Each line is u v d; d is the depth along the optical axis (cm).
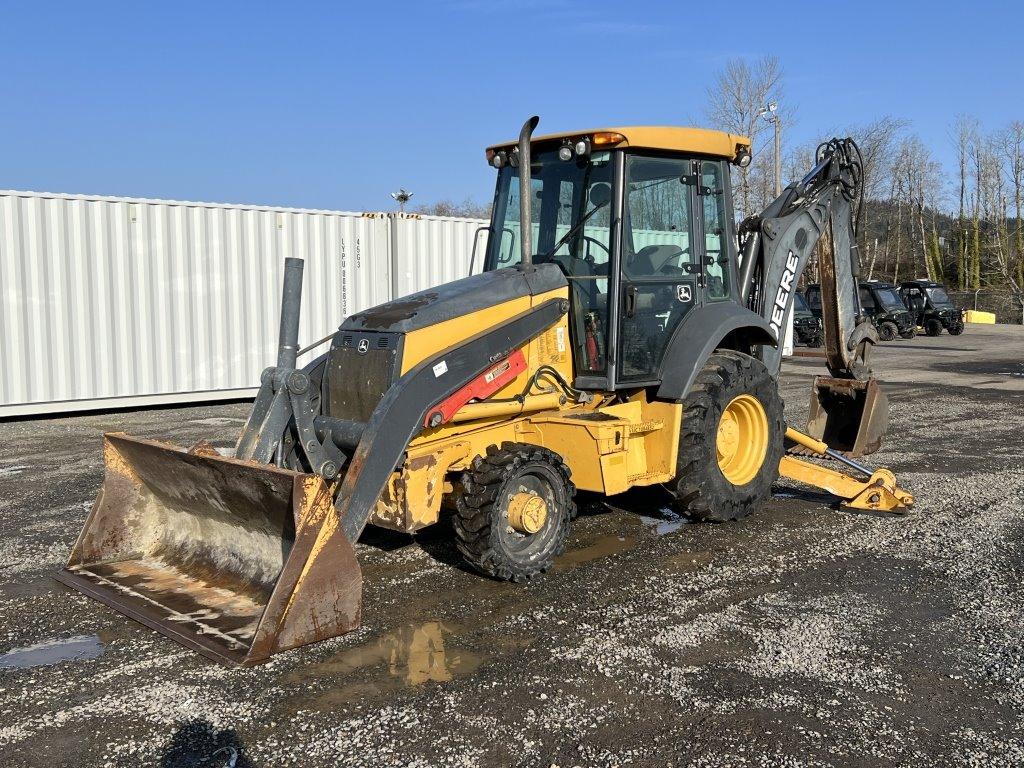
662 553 555
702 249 592
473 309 504
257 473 418
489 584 501
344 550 416
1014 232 5347
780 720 347
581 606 467
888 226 5941
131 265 1137
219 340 1215
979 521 622
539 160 580
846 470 782
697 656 405
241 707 361
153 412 1173
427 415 469
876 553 554
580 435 519
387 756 324
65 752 329
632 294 539
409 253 1362
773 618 449
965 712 354
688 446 567
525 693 371
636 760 319
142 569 501
